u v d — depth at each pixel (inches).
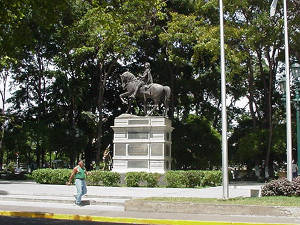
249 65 1449.3
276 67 1608.0
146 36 1517.0
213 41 1219.9
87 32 1300.4
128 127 998.4
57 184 997.2
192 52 1537.9
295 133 1443.2
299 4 1219.2
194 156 1567.4
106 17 771.4
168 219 470.6
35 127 1497.3
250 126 1843.0
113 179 944.9
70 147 1566.2
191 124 1549.0
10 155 1959.9
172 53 1427.2
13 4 490.0
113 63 1485.0
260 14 1235.9
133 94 1038.4
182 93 1697.8
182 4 1508.4
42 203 649.6
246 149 1446.9
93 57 1587.1
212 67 1619.1
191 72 1680.6
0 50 536.4
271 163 1663.4
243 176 1717.5
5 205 619.5
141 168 970.7
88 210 558.9
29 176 1496.1
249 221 451.2
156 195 689.6
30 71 1630.2
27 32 531.2
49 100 1635.1
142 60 1676.9
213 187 927.0
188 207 523.5
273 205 501.0
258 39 1231.5
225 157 587.2
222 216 493.4
